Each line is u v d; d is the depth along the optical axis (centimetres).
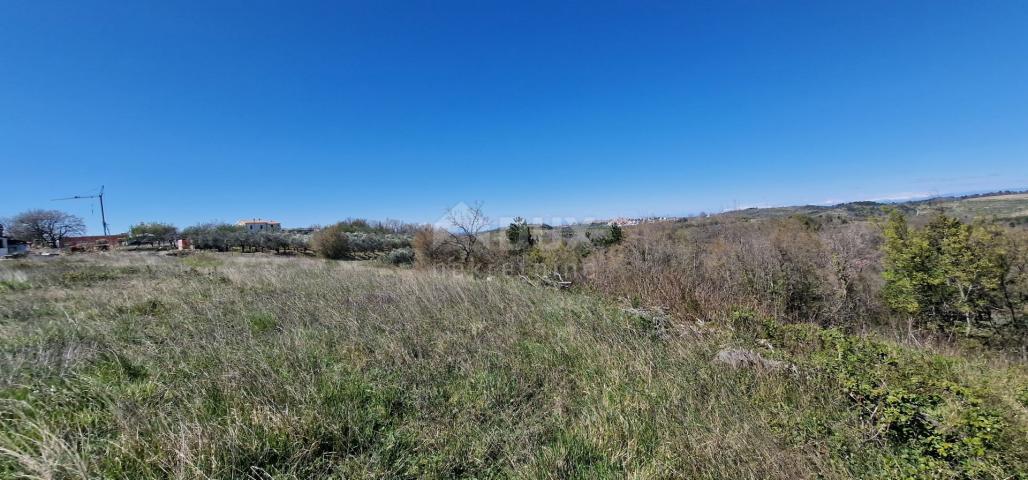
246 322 525
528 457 255
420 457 256
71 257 2191
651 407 309
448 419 299
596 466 249
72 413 279
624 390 338
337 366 381
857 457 247
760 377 359
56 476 213
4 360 363
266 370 354
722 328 510
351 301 652
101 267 1349
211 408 293
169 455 234
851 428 273
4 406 272
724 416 295
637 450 261
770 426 283
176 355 391
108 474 220
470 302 648
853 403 304
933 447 241
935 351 543
